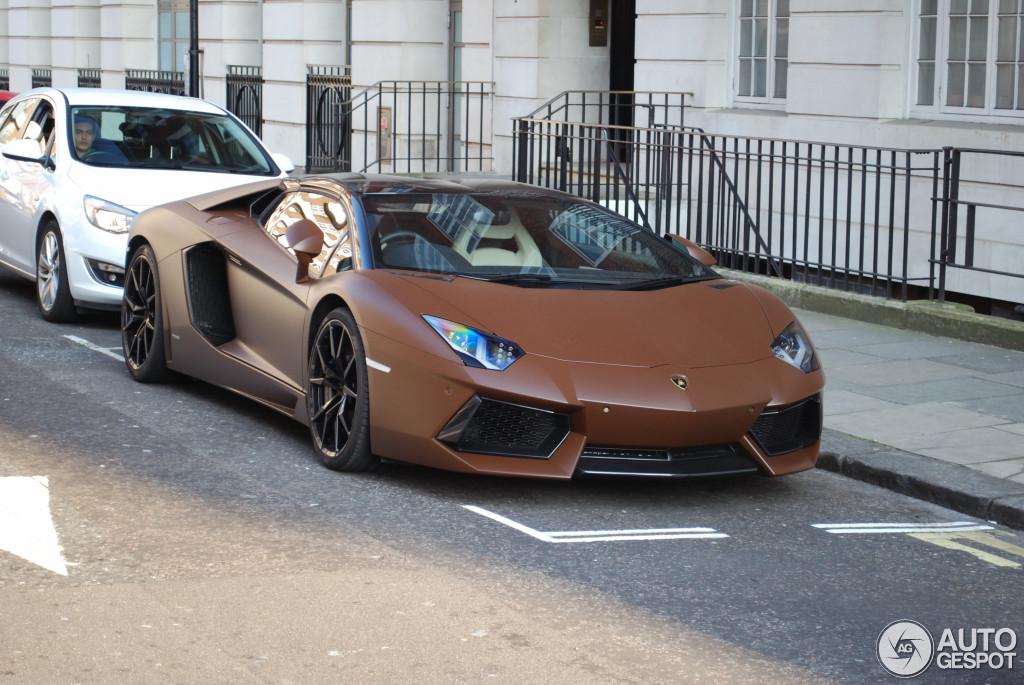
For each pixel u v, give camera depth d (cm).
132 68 2483
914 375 788
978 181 1062
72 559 447
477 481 568
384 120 1809
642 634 402
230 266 667
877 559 491
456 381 519
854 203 1166
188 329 687
